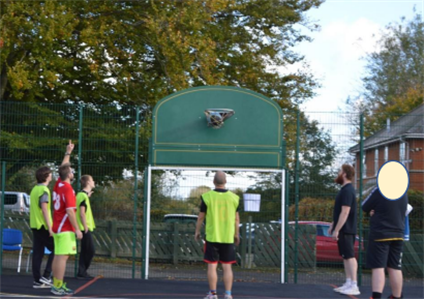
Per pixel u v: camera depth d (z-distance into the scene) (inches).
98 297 382.0
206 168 515.5
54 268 381.1
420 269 530.6
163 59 757.9
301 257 527.8
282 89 916.0
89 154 516.7
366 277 538.6
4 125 526.3
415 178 521.0
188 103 516.7
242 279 512.1
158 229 537.0
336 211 420.5
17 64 663.1
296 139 510.9
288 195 508.4
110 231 518.6
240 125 515.5
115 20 735.7
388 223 328.8
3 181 505.4
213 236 359.6
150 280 483.8
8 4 653.9
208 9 738.2
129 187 513.3
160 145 512.7
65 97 792.3
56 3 687.7
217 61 828.0
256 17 890.1
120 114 521.7
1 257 498.0
